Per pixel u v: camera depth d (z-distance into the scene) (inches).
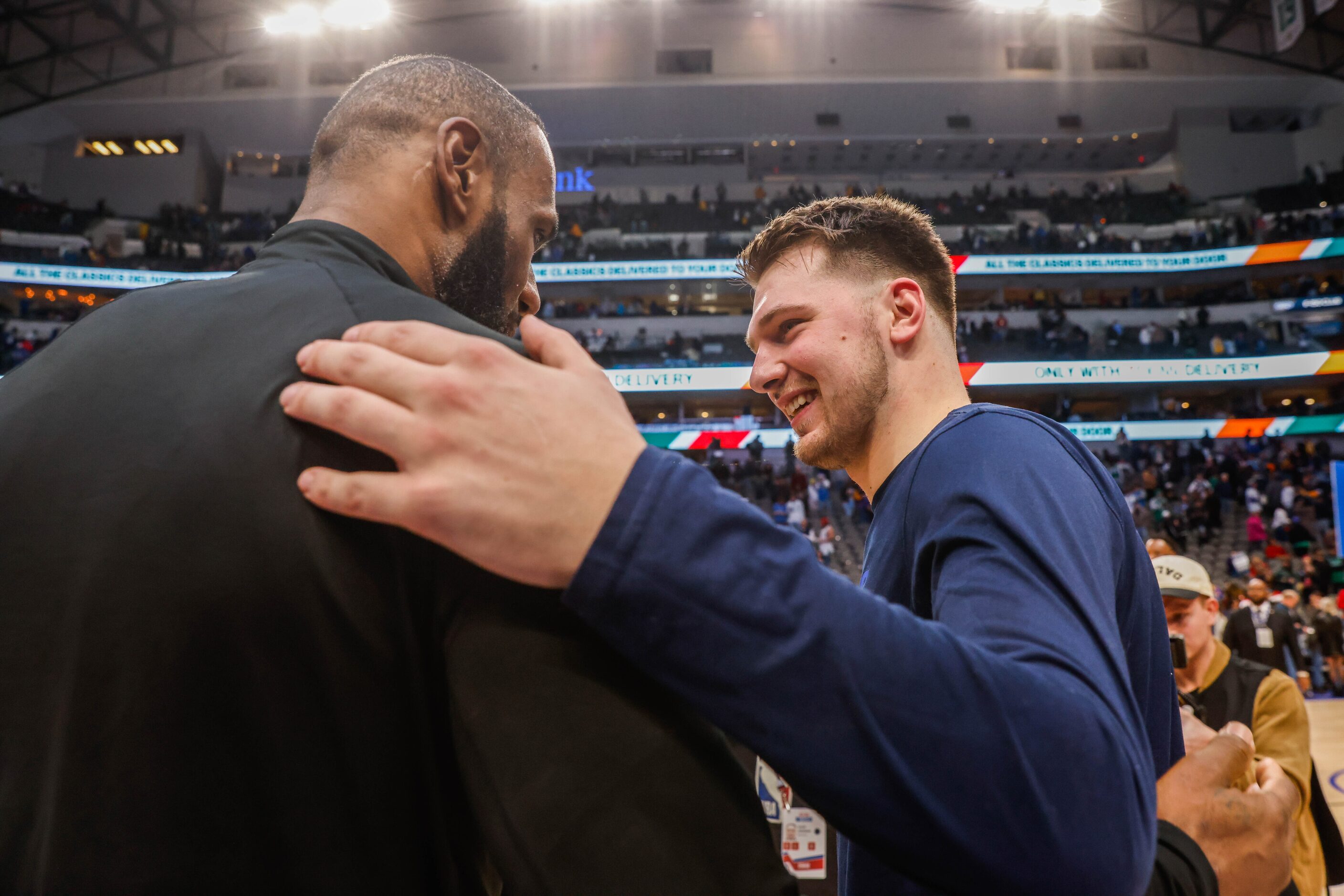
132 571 20.1
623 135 983.6
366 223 28.6
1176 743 33.4
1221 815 25.9
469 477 18.0
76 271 815.1
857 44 936.9
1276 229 865.5
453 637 21.0
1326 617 365.4
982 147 1000.2
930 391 35.6
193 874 19.7
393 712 21.1
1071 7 887.7
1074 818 17.8
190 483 20.4
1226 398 868.0
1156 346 802.8
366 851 20.8
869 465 36.6
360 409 18.7
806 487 676.7
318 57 942.4
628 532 18.0
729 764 21.7
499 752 19.5
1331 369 748.0
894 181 1028.5
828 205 37.2
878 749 17.4
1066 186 1015.6
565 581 18.7
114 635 19.9
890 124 968.9
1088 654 20.7
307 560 19.9
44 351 25.2
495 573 19.4
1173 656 69.1
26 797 20.4
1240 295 858.1
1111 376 779.4
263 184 975.6
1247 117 975.0
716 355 862.5
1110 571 25.5
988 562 22.7
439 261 29.8
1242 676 83.9
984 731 17.6
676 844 19.4
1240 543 596.7
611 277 882.1
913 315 35.2
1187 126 946.7
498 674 20.1
